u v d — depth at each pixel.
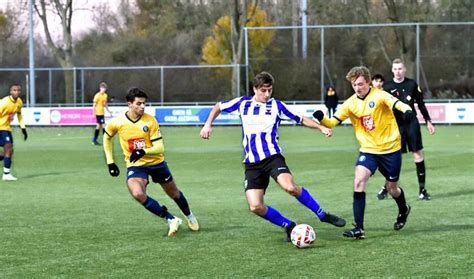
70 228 14.21
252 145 12.36
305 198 12.49
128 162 13.54
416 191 19.25
